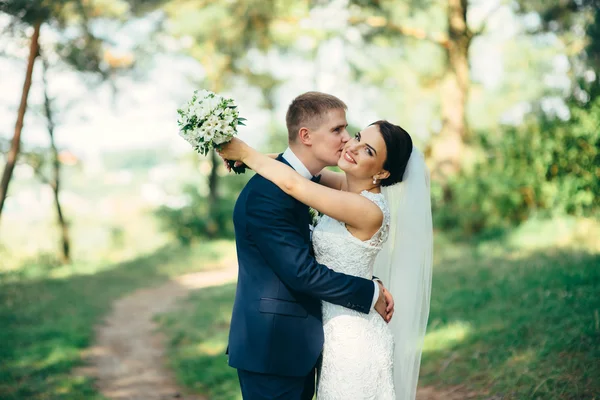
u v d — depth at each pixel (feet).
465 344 16.49
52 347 21.98
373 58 59.67
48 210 65.26
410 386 10.23
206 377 18.24
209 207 65.10
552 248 27.94
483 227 39.83
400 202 10.25
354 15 46.11
